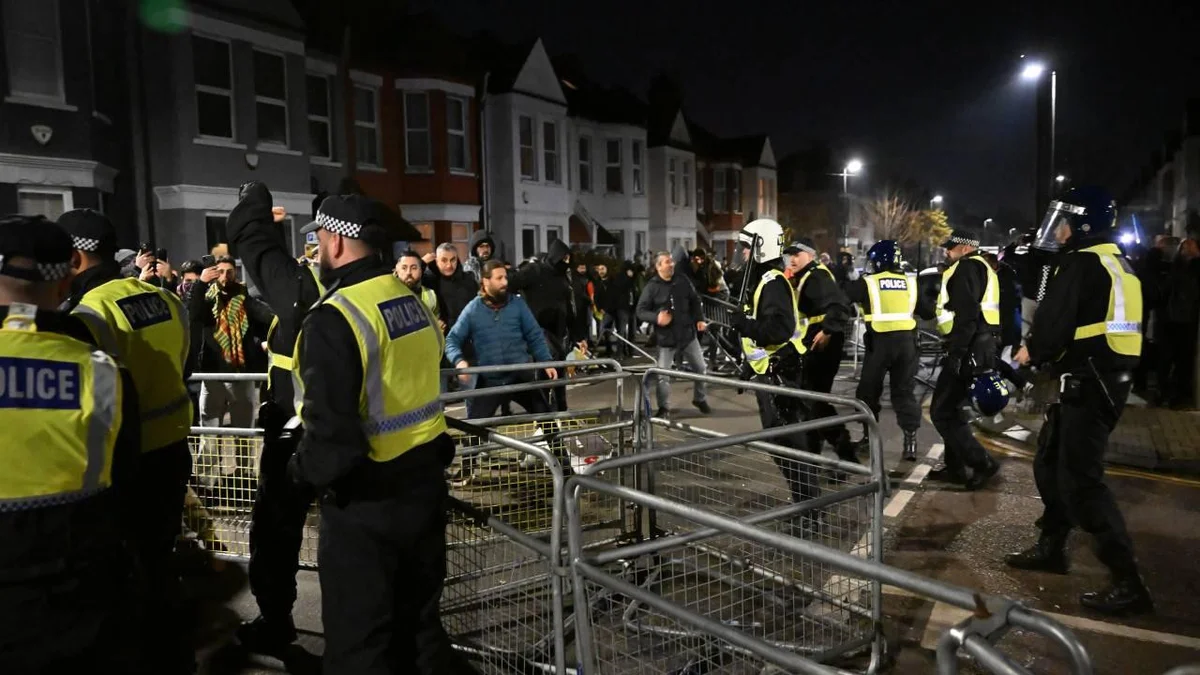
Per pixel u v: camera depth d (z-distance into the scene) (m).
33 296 2.41
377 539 2.96
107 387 2.38
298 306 3.91
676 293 9.46
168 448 3.70
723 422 9.33
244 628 4.09
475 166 22.56
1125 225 16.48
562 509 3.00
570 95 29.39
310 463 2.81
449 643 3.28
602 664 3.28
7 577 2.20
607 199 30.25
